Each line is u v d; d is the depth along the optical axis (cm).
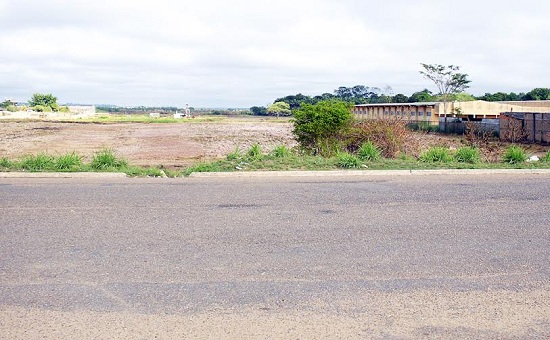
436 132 4247
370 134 1655
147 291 485
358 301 462
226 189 1034
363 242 648
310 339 390
